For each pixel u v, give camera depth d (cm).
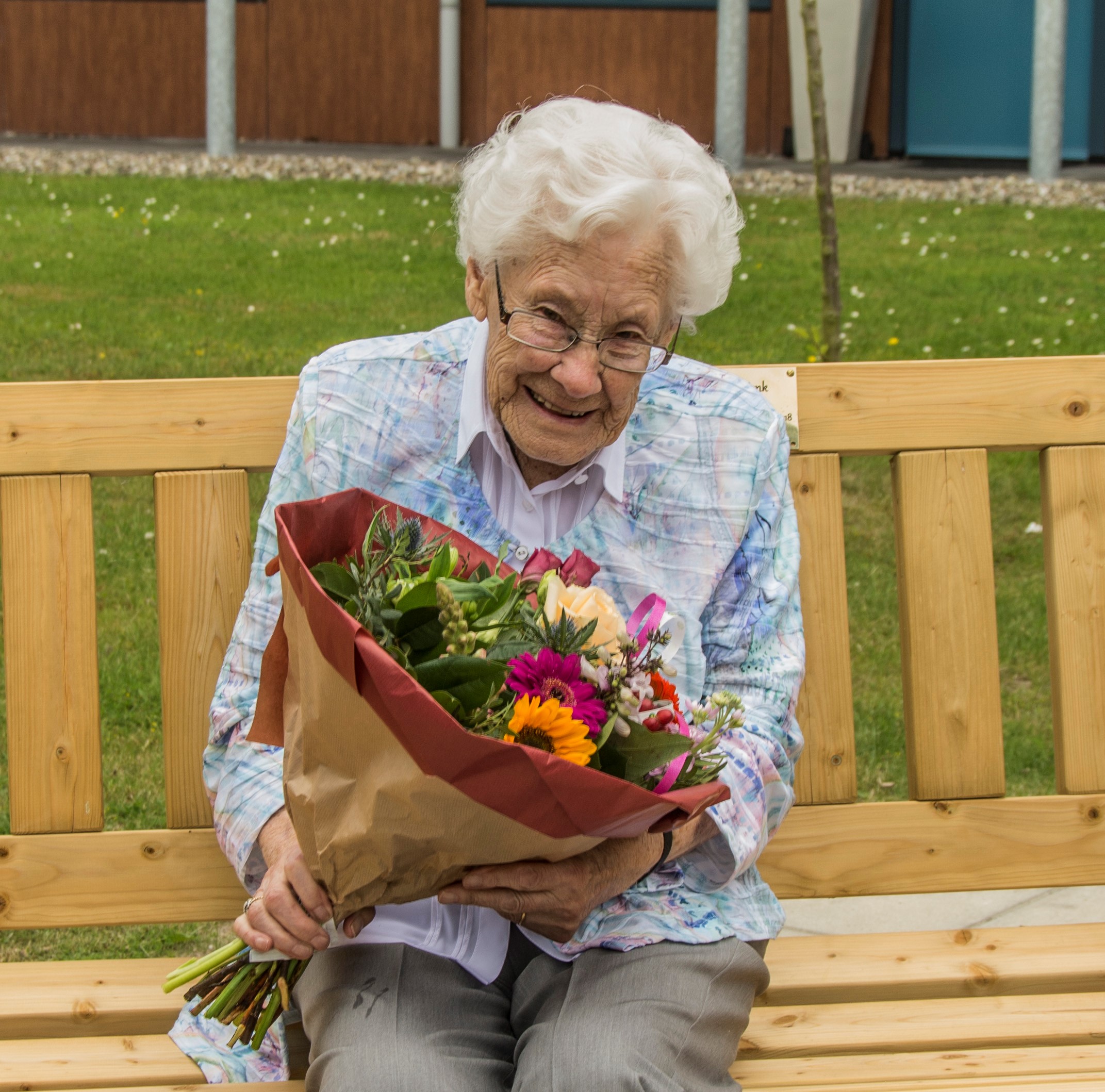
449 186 1092
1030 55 1427
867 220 959
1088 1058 172
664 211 163
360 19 1505
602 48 1512
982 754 206
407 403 181
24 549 194
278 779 171
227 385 196
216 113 1199
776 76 1490
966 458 207
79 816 195
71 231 804
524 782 130
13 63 1501
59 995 181
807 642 206
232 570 197
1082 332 651
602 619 144
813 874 204
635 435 183
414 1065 150
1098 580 208
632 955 162
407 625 141
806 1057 176
